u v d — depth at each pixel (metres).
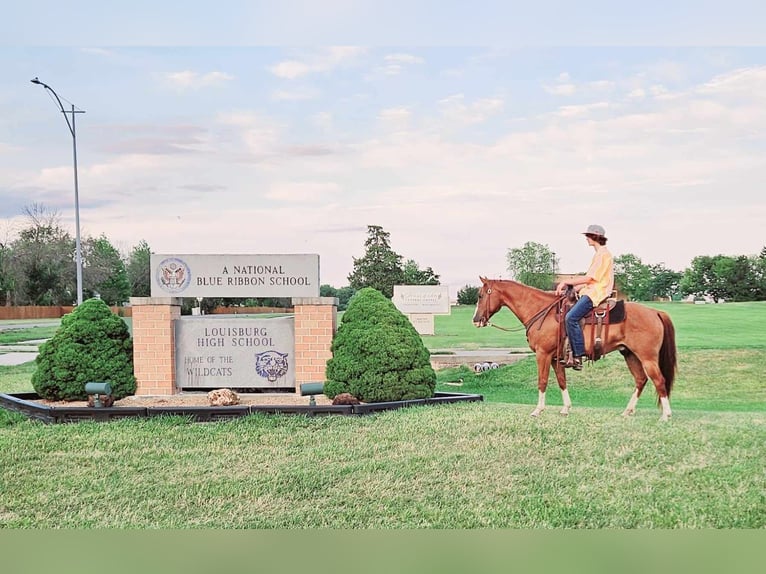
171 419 11.35
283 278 13.17
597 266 11.12
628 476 8.77
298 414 11.52
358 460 9.46
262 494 8.52
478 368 18.55
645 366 11.08
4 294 55.16
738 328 24.36
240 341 13.34
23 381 17.69
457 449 9.79
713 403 14.59
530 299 11.62
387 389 12.16
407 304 22.75
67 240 56.00
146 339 13.20
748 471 8.79
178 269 13.20
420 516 7.90
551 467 9.10
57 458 9.77
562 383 11.54
